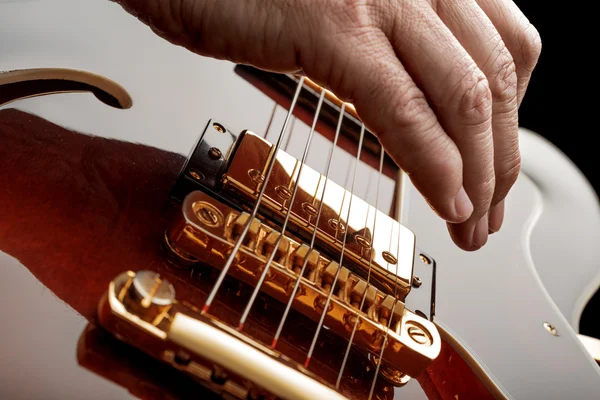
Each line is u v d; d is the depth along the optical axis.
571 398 0.42
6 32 0.39
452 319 0.43
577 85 0.95
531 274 0.49
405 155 0.37
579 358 0.44
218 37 0.37
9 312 0.32
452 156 0.37
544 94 0.95
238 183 0.37
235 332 0.32
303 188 0.38
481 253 0.48
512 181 0.42
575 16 0.92
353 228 0.39
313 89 0.46
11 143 0.36
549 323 0.46
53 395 0.31
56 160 0.36
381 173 0.46
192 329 0.31
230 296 0.35
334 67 0.36
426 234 0.46
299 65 0.37
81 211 0.35
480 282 0.46
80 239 0.34
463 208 0.38
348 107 0.47
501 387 0.41
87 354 0.32
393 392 0.37
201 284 0.35
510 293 0.46
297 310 0.35
